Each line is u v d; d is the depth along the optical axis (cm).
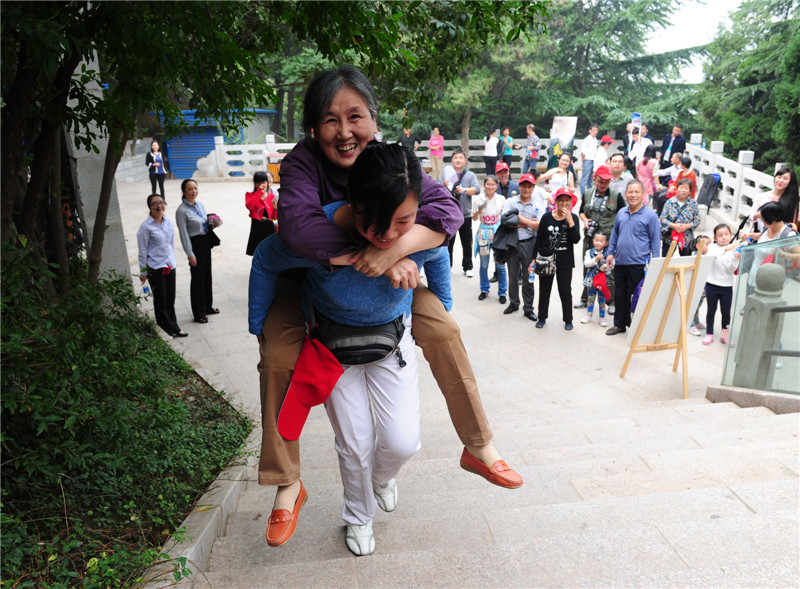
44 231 538
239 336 798
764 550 263
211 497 371
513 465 437
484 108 2911
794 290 531
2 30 271
